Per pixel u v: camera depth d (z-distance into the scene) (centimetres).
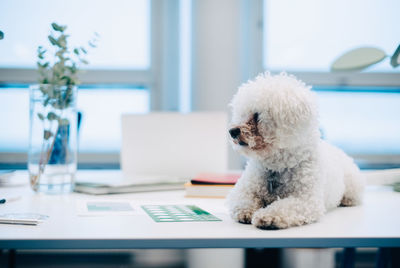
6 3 300
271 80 107
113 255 261
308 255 187
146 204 120
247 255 165
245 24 319
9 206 114
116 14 312
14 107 302
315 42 317
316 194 101
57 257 262
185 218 100
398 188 152
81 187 144
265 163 105
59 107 131
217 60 315
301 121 100
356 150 315
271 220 89
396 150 316
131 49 318
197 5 315
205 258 216
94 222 94
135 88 321
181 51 320
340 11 314
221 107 316
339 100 318
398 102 319
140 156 191
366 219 102
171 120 191
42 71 139
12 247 79
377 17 313
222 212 110
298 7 317
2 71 304
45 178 133
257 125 104
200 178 145
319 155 106
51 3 302
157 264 253
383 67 318
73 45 304
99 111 311
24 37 303
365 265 275
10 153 299
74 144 137
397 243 84
